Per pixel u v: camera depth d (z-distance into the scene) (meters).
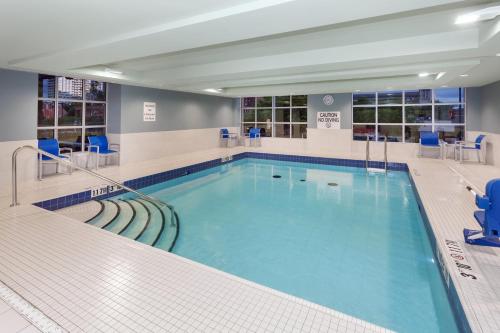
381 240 4.11
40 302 2.06
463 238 3.29
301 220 4.90
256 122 12.93
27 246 2.97
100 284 2.29
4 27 3.35
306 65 5.36
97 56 4.55
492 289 2.32
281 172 8.93
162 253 2.84
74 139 7.45
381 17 3.55
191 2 2.75
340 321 1.88
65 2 2.67
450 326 2.42
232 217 5.04
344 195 6.44
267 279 3.11
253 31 3.40
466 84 8.26
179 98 10.05
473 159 8.83
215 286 2.28
